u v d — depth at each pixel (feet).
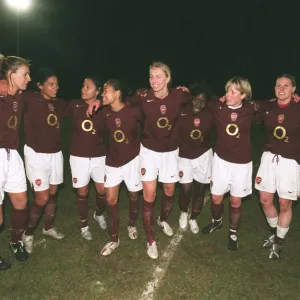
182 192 14.24
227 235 14.40
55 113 12.24
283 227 12.36
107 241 13.76
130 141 12.21
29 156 12.11
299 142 11.67
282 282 11.47
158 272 11.85
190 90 13.15
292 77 11.32
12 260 12.28
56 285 11.10
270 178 12.19
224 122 12.14
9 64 10.61
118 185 12.45
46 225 13.58
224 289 11.07
